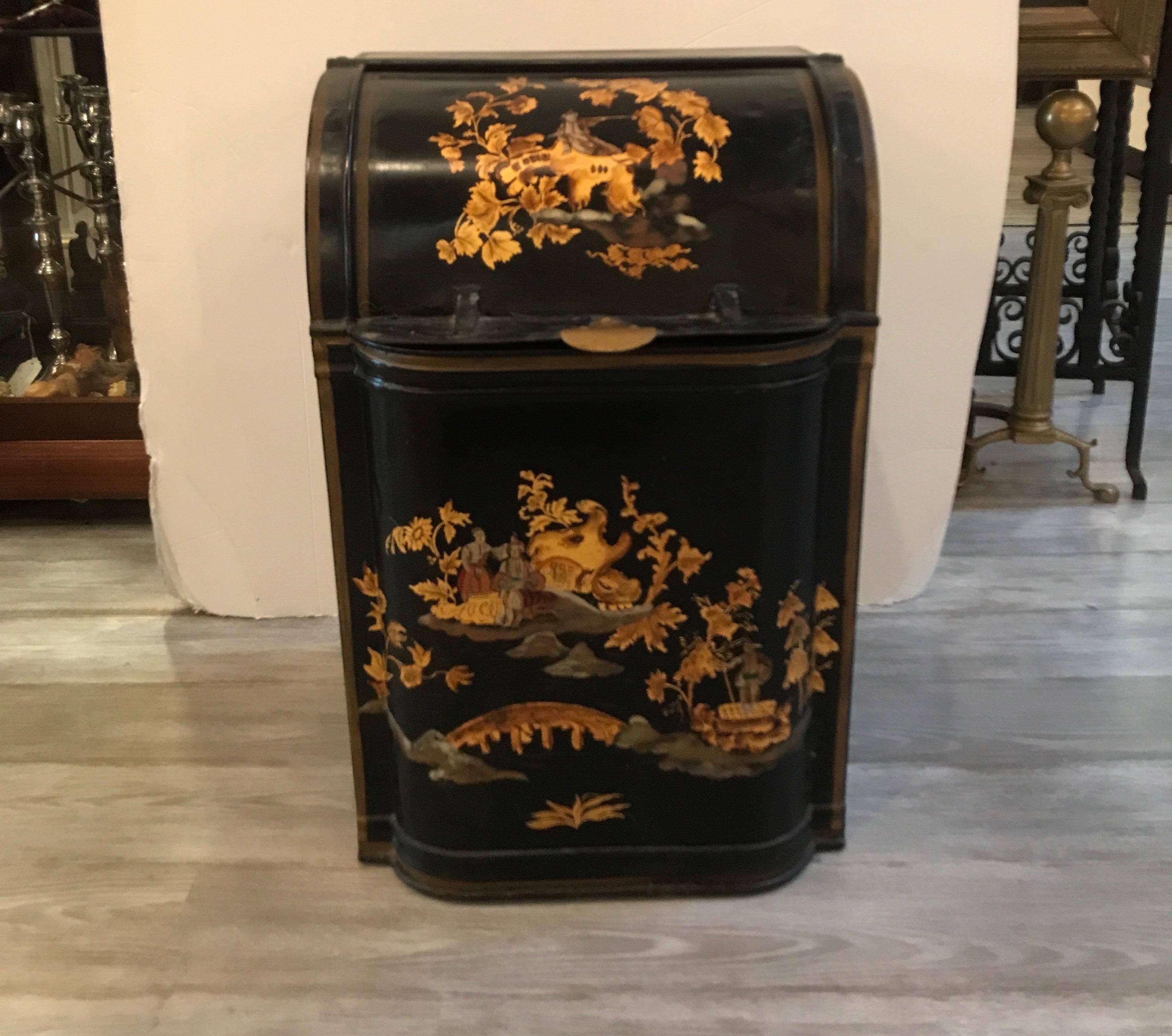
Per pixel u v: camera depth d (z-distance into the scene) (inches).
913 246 66.7
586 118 46.8
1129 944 49.1
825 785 53.8
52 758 62.0
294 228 65.7
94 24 73.7
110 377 83.3
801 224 45.1
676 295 44.5
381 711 51.6
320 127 46.1
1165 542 83.3
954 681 67.7
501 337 42.6
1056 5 70.7
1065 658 69.8
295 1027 45.8
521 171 45.3
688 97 47.6
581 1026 45.6
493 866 51.4
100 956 49.2
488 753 49.5
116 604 77.2
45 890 52.8
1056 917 50.6
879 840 55.5
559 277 44.5
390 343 42.6
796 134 46.3
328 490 47.6
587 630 47.5
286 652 71.9
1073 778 59.6
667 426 44.4
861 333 45.4
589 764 49.9
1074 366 92.0
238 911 51.6
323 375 45.4
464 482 45.1
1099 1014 45.9
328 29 62.4
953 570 79.7
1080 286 93.0
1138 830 55.9
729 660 48.3
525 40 63.1
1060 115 77.9
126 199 64.9
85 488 83.7
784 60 50.4
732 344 42.9
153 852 55.2
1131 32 70.6
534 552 46.3
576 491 45.4
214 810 58.1
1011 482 92.6
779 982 47.6
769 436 44.8
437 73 50.3
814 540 48.5
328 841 55.9
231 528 73.1
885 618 74.4
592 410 44.1
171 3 61.4
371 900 52.2
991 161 65.1
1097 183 90.8
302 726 64.6
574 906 51.9
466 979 48.0
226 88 63.1
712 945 49.5
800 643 49.4
